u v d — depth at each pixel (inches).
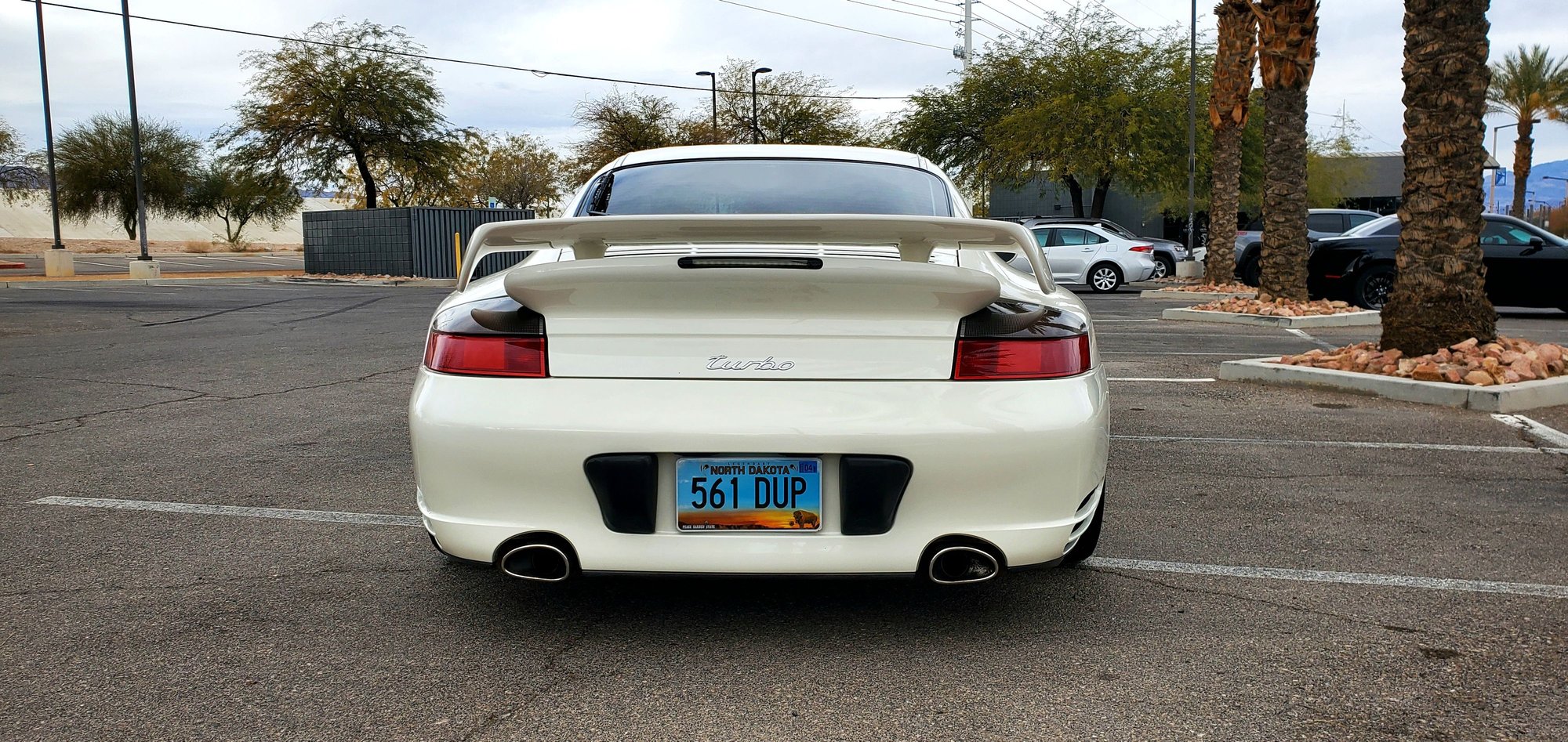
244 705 93.2
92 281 863.1
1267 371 287.6
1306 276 533.3
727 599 119.7
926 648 105.8
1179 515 154.9
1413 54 274.5
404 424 229.3
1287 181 524.1
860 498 95.7
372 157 1267.2
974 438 95.4
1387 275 556.7
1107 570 130.1
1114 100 1187.9
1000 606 117.8
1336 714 91.2
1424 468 185.5
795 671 100.2
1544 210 2214.6
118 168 1876.2
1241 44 695.7
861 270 92.5
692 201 133.0
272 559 134.9
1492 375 254.5
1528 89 1499.8
